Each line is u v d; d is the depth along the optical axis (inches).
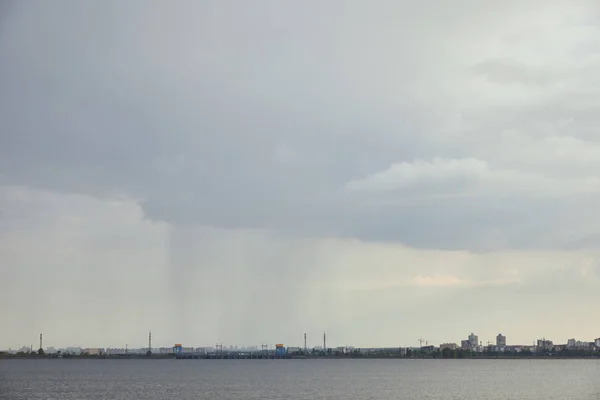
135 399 7470.5
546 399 7332.7
